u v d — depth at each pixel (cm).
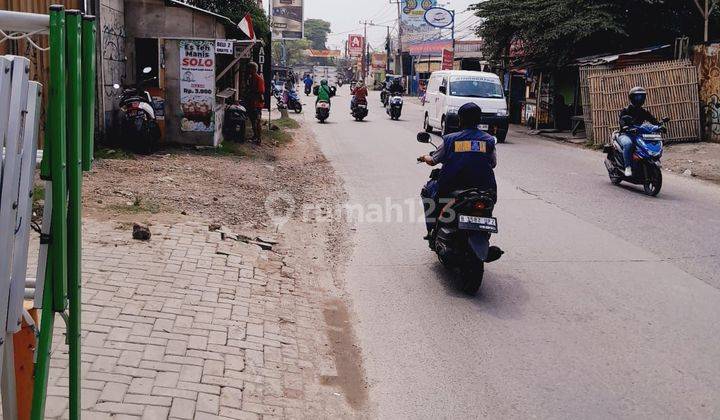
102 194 850
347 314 588
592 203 1048
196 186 988
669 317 580
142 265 603
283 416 396
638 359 499
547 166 1468
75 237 239
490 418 416
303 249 770
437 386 458
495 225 621
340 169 1379
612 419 415
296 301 596
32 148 221
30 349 276
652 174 1112
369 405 430
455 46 5050
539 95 2411
